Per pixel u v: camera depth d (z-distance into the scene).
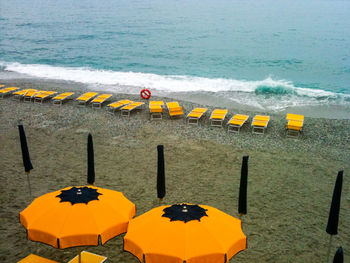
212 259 4.56
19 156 11.69
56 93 18.75
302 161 11.68
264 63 32.19
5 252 6.84
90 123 15.09
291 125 13.62
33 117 15.73
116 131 14.23
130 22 60.81
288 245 7.36
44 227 5.00
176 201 9.06
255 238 7.57
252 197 9.33
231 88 22.14
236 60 33.47
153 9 81.06
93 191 5.84
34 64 30.75
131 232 4.99
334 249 7.27
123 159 11.68
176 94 20.77
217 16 67.94
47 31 51.19
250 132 14.29
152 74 26.88
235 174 10.68
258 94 20.72
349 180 10.45
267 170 10.98
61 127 14.55
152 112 15.91
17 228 7.66
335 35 46.44
